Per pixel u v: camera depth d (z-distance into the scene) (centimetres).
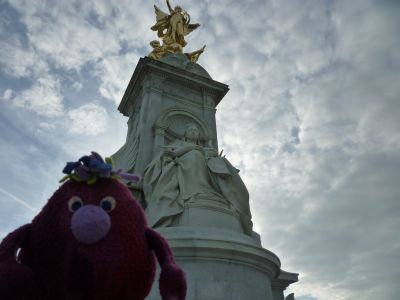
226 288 963
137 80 1920
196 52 2236
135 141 1683
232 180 1336
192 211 1165
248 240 1111
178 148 1393
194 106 1908
